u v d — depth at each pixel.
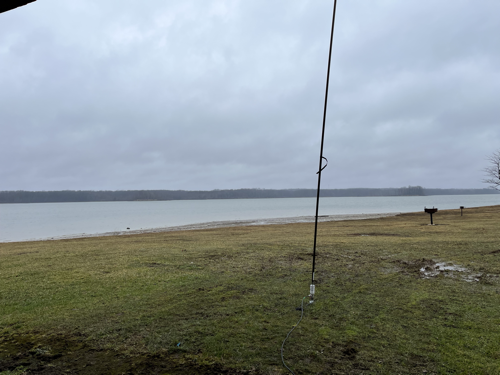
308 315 4.57
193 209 79.06
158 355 3.51
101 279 6.85
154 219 43.62
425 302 5.03
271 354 3.47
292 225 22.58
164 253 10.00
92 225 35.34
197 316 4.59
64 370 3.24
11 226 35.75
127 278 6.89
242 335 3.94
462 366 3.17
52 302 5.39
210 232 18.33
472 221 19.58
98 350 3.65
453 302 5.00
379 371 3.11
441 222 19.78
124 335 4.01
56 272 7.62
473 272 6.81
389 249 9.83
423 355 3.40
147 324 4.33
